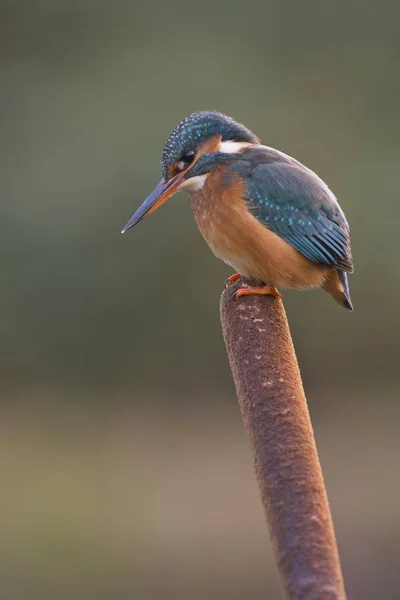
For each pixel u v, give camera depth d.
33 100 17.58
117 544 11.55
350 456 15.22
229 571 10.95
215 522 12.17
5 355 17.44
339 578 2.76
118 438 15.93
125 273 17.17
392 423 16.81
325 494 3.02
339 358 18.00
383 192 17.06
